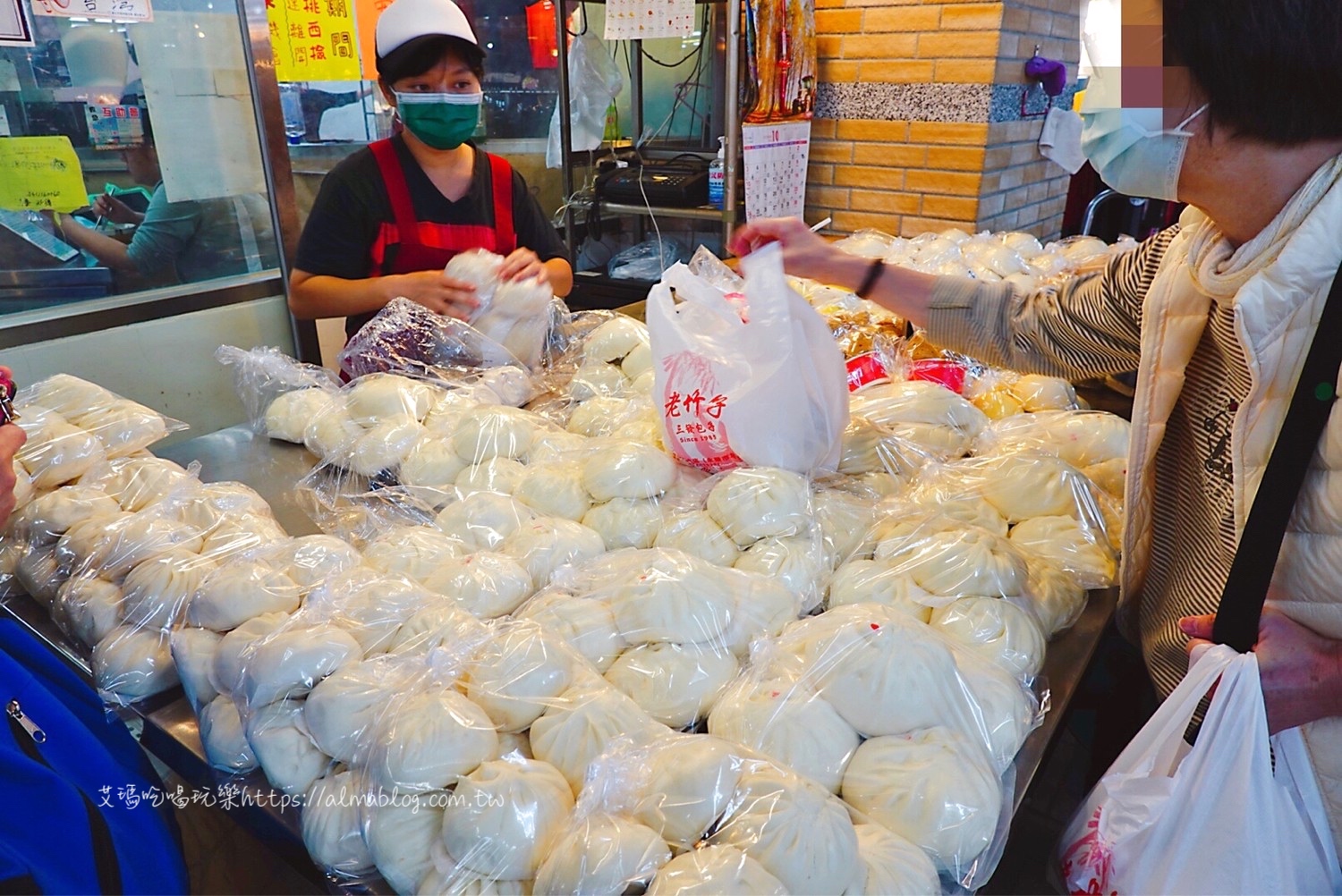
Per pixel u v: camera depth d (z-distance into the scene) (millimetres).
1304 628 779
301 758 753
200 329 2422
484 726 715
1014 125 3152
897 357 1521
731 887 567
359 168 1878
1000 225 3330
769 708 741
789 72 2904
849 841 617
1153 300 949
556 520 1038
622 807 661
